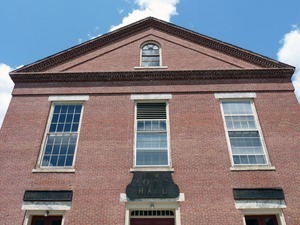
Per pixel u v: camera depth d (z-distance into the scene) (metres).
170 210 10.27
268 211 10.00
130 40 15.45
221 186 10.41
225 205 9.99
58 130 12.24
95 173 10.80
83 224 9.73
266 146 11.45
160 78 13.48
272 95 12.90
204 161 11.02
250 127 12.14
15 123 12.24
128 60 14.61
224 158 11.10
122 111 12.52
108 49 15.06
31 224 10.12
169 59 14.60
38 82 13.56
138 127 12.23
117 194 10.30
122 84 13.38
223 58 14.48
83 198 10.24
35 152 11.46
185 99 12.85
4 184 10.60
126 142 11.62
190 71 13.50
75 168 10.95
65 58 14.57
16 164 11.12
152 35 15.68
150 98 12.89
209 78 13.45
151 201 10.12
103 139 11.71
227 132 11.89
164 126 12.24
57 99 13.00
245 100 12.92
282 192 10.23
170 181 10.51
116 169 10.88
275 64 13.81
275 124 12.02
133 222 10.14
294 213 9.82
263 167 10.82
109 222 9.76
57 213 10.11
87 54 14.85
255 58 14.15
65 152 11.62
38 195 10.33
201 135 11.73
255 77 13.45
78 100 12.95
